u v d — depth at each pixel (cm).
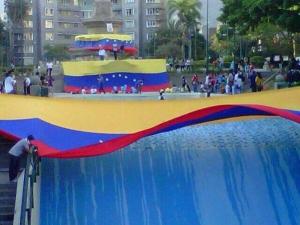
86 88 4225
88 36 5078
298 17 2894
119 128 1559
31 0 10762
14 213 1203
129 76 4253
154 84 4266
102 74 4234
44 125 1540
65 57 10450
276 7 2986
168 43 8988
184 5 8794
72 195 1450
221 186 1502
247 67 4378
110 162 1595
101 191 1470
